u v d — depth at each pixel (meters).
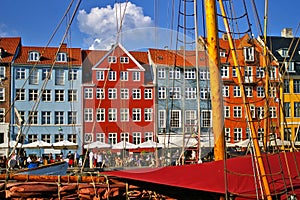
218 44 6.97
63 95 47.31
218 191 5.74
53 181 6.67
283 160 7.03
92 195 6.56
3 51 47.72
